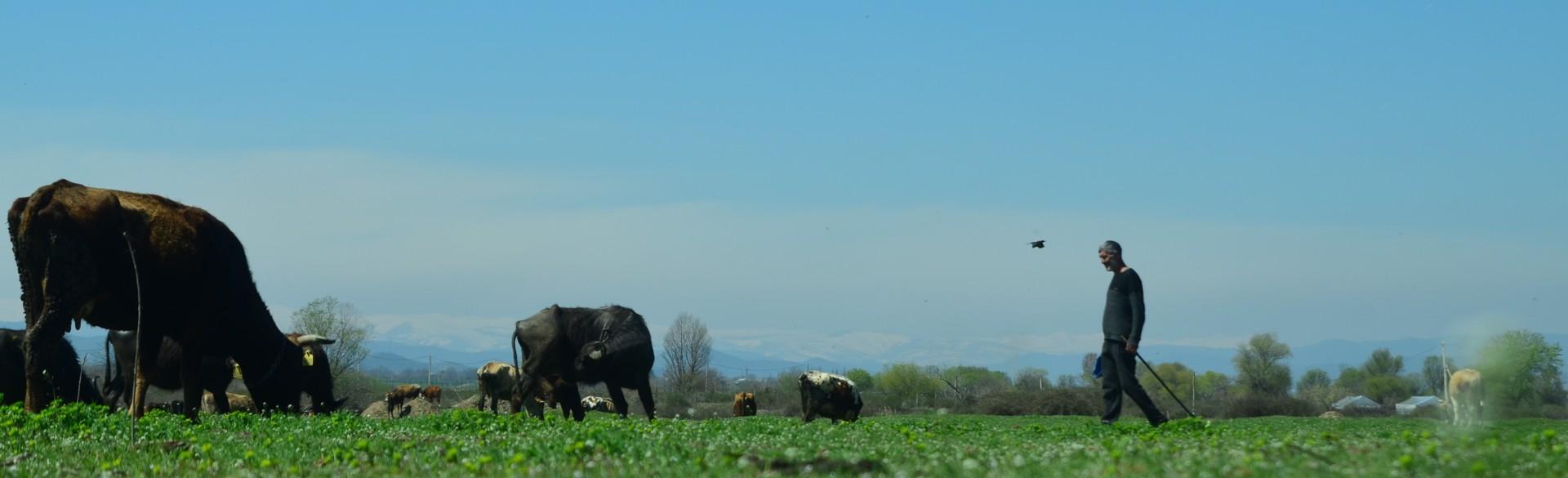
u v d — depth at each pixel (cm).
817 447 1184
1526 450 932
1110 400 1658
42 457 1319
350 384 6744
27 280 1838
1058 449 1098
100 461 1268
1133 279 1645
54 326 1808
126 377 2833
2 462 1273
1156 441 1171
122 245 1859
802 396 2634
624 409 2842
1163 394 6588
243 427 1791
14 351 2598
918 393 7725
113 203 1859
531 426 1700
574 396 2792
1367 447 1033
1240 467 873
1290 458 928
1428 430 1448
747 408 4800
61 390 2622
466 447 1271
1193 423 1519
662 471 973
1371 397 8019
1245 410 5675
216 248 2006
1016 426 2003
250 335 2223
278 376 2372
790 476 936
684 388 8012
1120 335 1641
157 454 1320
